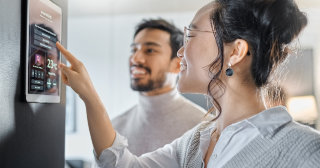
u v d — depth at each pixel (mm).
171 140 1902
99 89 2314
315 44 1961
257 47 694
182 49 902
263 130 664
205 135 897
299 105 1972
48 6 680
